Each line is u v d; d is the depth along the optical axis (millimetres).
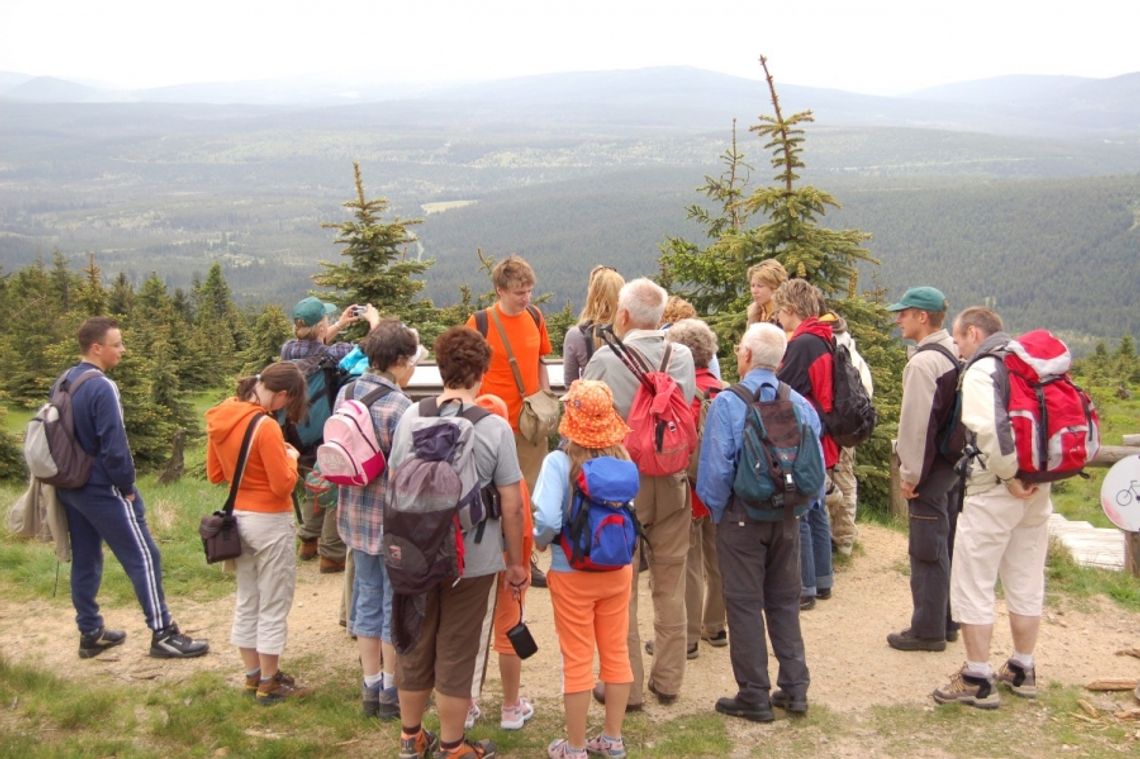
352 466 4203
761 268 6090
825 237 9305
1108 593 6402
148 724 4473
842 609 6004
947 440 5070
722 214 11328
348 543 4480
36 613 5996
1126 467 6570
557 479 3943
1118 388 55062
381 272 10977
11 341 41062
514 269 5340
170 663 5234
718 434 4418
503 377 5441
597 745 4168
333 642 5504
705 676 5055
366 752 4230
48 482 5047
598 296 5496
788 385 5000
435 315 11344
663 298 4672
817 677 5008
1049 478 4367
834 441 5305
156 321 54938
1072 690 4828
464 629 3926
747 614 4477
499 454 3895
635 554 4680
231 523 4582
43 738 4297
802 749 4223
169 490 10562
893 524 8484
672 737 4324
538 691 4887
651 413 4371
